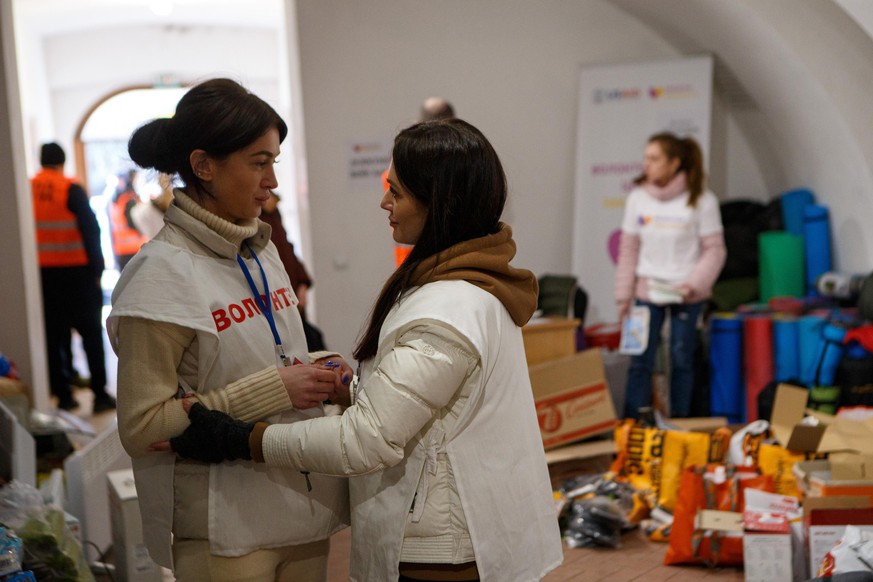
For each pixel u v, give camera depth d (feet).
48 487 10.22
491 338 5.43
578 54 20.33
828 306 17.62
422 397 5.17
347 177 20.34
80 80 35.94
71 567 8.41
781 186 20.21
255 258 5.96
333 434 5.22
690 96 19.17
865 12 14.96
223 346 5.59
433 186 5.41
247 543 5.73
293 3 20.01
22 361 16.60
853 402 15.34
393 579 5.54
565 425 13.57
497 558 5.54
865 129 16.52
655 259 16.87
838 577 7.63
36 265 17.53
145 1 31.45
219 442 5.40
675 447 12.67
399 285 5.57
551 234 20.94
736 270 19.07
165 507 5.78
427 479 5.48
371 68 20.18
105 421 19.60
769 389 15.76
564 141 20.65
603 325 18.81
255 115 5.52
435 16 20.18
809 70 16.48
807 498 9.66
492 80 20.47
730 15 17.17
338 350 20.70
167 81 36.27
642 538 11.96
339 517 6.17
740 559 10.77
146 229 26.89
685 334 16.81
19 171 16.57
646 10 19.40
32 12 31.40
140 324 5.38
